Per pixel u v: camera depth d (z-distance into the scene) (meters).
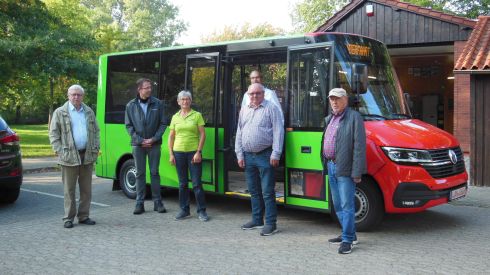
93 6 54.91
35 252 5.98
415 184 6.40
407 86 21.55
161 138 8.05
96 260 5.66
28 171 14.30
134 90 9.28
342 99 5.76
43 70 17.73
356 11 15.85
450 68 20.72
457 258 5.64
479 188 10.22
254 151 6.70
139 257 5.75
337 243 6.27
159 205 8.21
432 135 6.90
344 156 5.73
